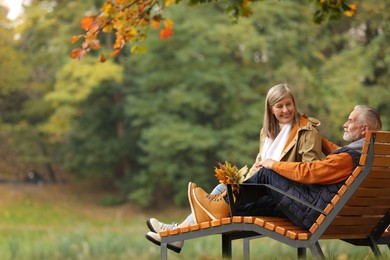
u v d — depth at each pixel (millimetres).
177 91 32250
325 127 29797
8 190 38406
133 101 33562
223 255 6203
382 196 5344
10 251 10953
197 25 31812
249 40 30938
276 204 5676
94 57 34219
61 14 34156
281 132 5699
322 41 32062
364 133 5340
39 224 32375
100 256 10148
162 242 5645
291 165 5234
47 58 35969
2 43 35125
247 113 32531
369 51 29812
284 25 31812
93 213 35969
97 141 37281
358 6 30344
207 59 32500
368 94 29453
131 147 37375
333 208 5117
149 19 6453
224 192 5578
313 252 5102
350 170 5199
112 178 40188
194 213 5586
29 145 38250
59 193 38844
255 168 5828
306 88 30156
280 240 5168
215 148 32969
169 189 37438
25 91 39281
